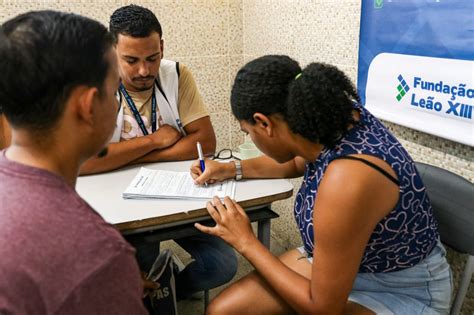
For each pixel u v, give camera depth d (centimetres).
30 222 52
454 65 121
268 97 92
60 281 53
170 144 158
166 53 232
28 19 56
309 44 192
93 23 60
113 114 65
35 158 59
